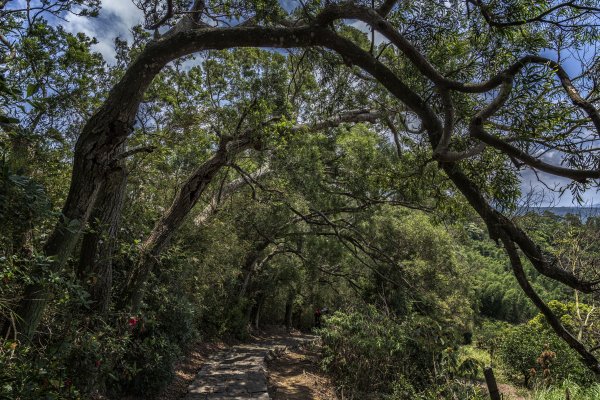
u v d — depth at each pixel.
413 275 15.71
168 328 8.51
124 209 7.85
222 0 5.90
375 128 11.48
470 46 4.28
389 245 16.44
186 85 8.18
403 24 4.43
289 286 21.52
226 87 8.82
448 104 3.57
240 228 15.13
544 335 13.05
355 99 7.89
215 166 8.19
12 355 2.79
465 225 10.67
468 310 17.42
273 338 20.42
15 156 3.44
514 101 3.27
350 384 10.31
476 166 4.07
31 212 2.69
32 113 4.38
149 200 9.25
